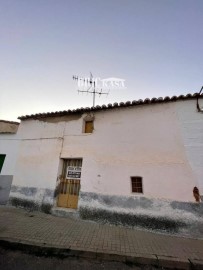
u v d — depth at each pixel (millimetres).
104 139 6441
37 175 7062
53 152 7125
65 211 6113
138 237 4621
